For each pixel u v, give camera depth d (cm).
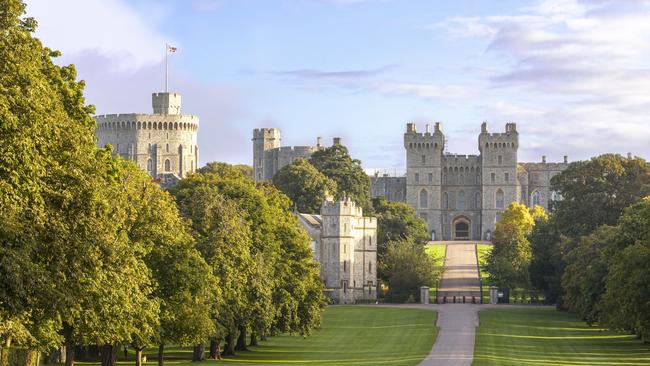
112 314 6969
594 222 19162
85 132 6309
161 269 8544
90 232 6128
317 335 14400
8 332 5334
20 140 5372
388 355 11294
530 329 14525
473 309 18288
